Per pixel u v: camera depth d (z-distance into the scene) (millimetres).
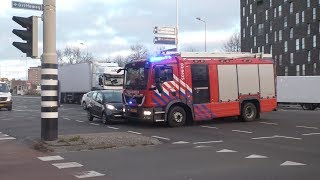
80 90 44000
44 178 8875
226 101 20844
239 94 21281
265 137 15406
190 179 8656
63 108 36562
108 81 38406
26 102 53594
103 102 21484
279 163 10273
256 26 89250
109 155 11734
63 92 48469
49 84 13820
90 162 10680
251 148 12805
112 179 8742
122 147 13172
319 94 39844
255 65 21938
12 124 21609
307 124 20016
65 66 47906
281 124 20109
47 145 13094
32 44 13523
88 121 22906
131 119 20625
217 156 11414
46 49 13859
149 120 19047
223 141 14508
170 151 12383
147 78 19062
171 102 19375
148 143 13742
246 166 9953
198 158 11133
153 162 10609
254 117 21828
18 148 13141
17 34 13469
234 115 21125
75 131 17984
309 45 71500
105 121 20969
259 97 21953
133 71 19922
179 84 19562
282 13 79438
